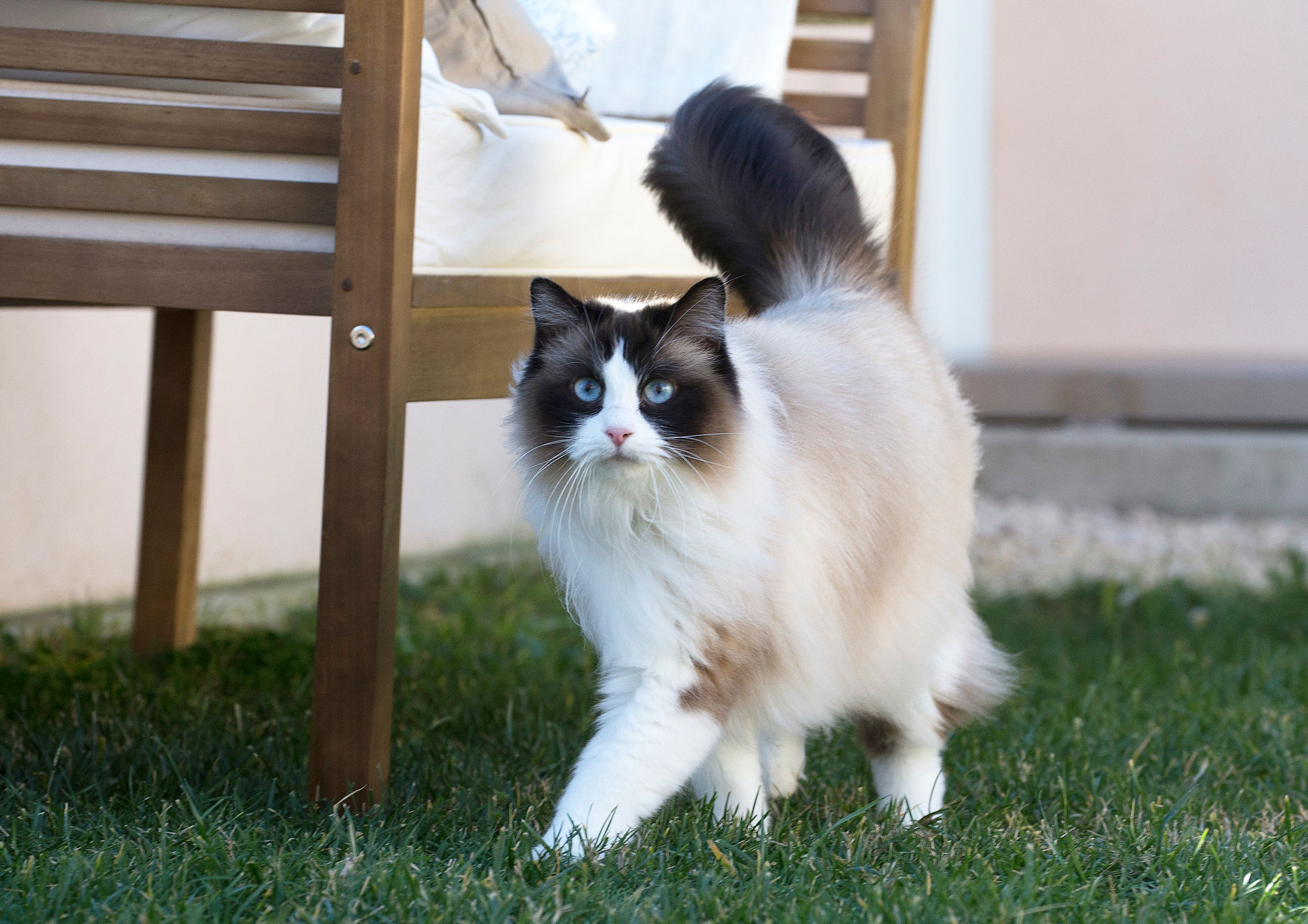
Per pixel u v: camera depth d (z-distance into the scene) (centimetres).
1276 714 451
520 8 365
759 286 370
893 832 325
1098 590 718
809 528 309
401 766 371
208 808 325
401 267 306
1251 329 1036
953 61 1005
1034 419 1012
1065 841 319
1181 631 628
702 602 296
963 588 365
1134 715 450
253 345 677
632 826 304
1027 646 588
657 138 400
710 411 294
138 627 535
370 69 297
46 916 264
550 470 304
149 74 308
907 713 354
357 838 303
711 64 475
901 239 462
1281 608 655
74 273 319
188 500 531
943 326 1031
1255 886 292
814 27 554
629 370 293
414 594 677
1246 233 1030
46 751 370
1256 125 1020
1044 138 1035
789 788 373
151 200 313
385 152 299
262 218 312
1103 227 1039
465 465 786
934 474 343
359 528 312
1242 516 942
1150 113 1027
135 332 633
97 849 297
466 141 330
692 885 287
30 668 495
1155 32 1019
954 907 278
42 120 313
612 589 300
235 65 305
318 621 317
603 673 313
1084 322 1049
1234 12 1010
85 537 621
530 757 396
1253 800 367
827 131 507
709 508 293
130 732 391
